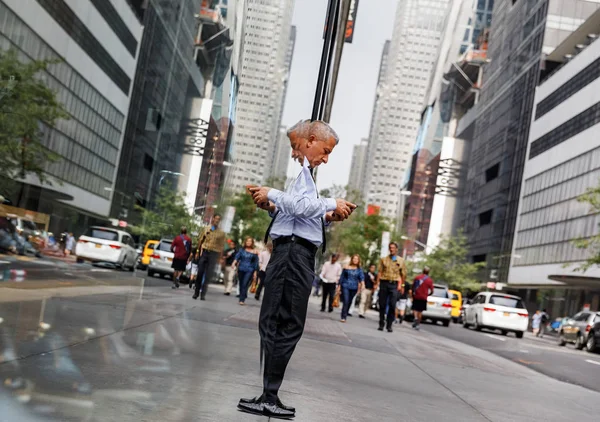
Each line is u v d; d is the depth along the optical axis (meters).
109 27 31.59
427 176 120.12
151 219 32.75
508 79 91.44
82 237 26.72
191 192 23.61
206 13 22.64
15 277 13.15
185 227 22.91
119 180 34.91
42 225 19.16
